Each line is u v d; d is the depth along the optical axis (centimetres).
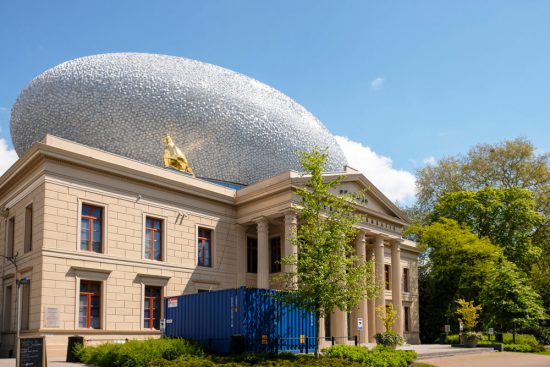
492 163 6756
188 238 4062
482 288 5181
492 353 4000
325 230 2697
